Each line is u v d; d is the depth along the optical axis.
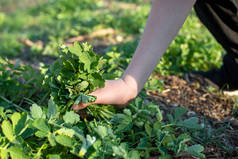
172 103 1.72
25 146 1.10
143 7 4.06
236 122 1.53
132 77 1.26
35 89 1.68
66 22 3.94
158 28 1.20
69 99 1.23
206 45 2.40
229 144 1.38
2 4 6.11
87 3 4.86
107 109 1.34
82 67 1.21
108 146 1.08
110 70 1.80
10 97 1.64
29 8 5.57
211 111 1.65
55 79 1.25
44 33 3.63
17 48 3.09
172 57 2.21
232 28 1.55
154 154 1.25
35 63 2.61
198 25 3.24
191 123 1.31
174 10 1.17
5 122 1.09
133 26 3.50
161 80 1.98
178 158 1.23
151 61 1.23
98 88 1.25
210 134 1.40
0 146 1.09
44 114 1.15
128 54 2.00
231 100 1.75
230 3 1.45
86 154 1.07
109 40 3.11
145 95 1.57
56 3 5.12
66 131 1.09
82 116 1.36
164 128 1.33
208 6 1.53
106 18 3.69
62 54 1.25
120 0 5.22
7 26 4.44
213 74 1.97
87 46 1.23
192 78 2.00
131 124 1.28
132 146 1.30
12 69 1.65
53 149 1.13
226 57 1.81
